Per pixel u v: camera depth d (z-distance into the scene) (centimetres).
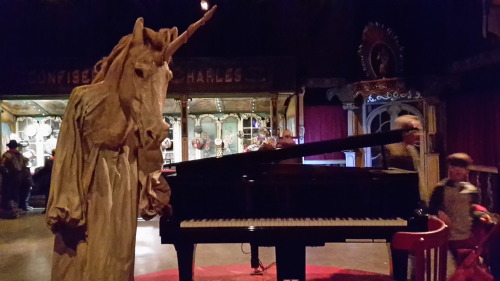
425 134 987
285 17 1084
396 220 350
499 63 811
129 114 265
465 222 369
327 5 1070
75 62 1023
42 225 829
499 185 421
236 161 380
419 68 1006
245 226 344
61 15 1070
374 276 478
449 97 975
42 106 1088
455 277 308
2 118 1080
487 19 380
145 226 788
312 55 1084
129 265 264
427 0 984
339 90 1038
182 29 1084
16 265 552
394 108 1020
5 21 1065
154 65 264
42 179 948
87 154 264
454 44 955
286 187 370
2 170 923
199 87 1022
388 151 457
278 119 1082
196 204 369
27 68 1018
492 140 818
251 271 503
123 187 263
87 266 258
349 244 637
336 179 370
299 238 345
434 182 971
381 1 1033
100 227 260
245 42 1087
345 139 380
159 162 279
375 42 994
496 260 328
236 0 1080
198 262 551
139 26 264
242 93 1024
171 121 1126
